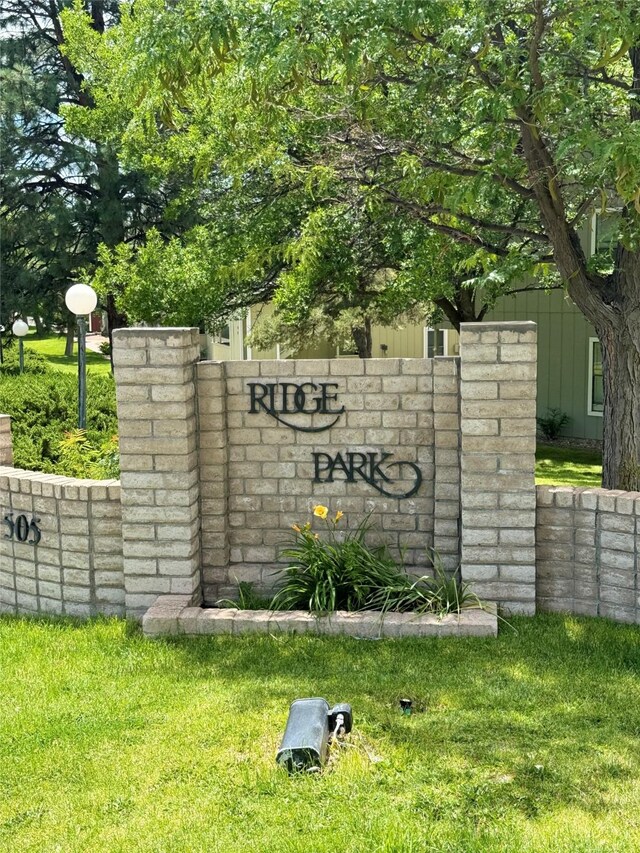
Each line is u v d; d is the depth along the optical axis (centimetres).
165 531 851
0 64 3005
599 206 1189
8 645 816
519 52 930
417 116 1143
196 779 559
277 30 861
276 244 1577
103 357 4722
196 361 873
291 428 877
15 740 624
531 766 552
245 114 1225
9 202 2981
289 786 537
